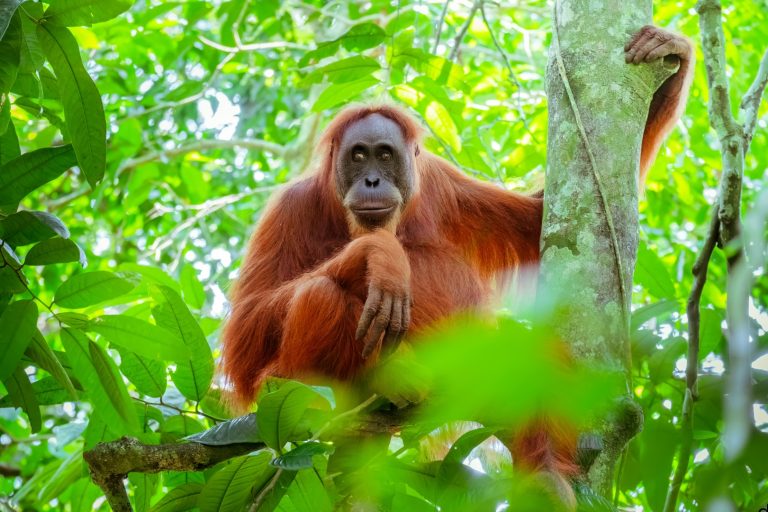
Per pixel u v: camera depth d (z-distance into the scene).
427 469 6.52
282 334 7.93
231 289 9.13
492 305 9.29
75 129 6.68
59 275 17.44
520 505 6.02
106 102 19.58
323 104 10.94
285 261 8.91
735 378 4.51
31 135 17.33
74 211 20.27
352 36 11.54
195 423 7.69
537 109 13.84
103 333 6.55
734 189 7.82
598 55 7.54
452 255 8.70
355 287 7.59
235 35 15.88
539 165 12.76
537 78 16.14
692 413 7.62
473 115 14.57
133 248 20.75
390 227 8.44
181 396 8.54
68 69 6.67
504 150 14.20
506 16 17.22
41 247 6.29
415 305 8.06
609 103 7.38
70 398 7.64
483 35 16.78
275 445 6.27
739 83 17.00
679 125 16.58
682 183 16.48
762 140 17.62
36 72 7.39
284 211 9.12
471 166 13.05
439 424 6.58
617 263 6.93
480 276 9.86
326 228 9.12
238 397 8.35
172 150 17.75
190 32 18.09
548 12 15.66
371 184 8.49
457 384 2.67
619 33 7.64
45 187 20.38
